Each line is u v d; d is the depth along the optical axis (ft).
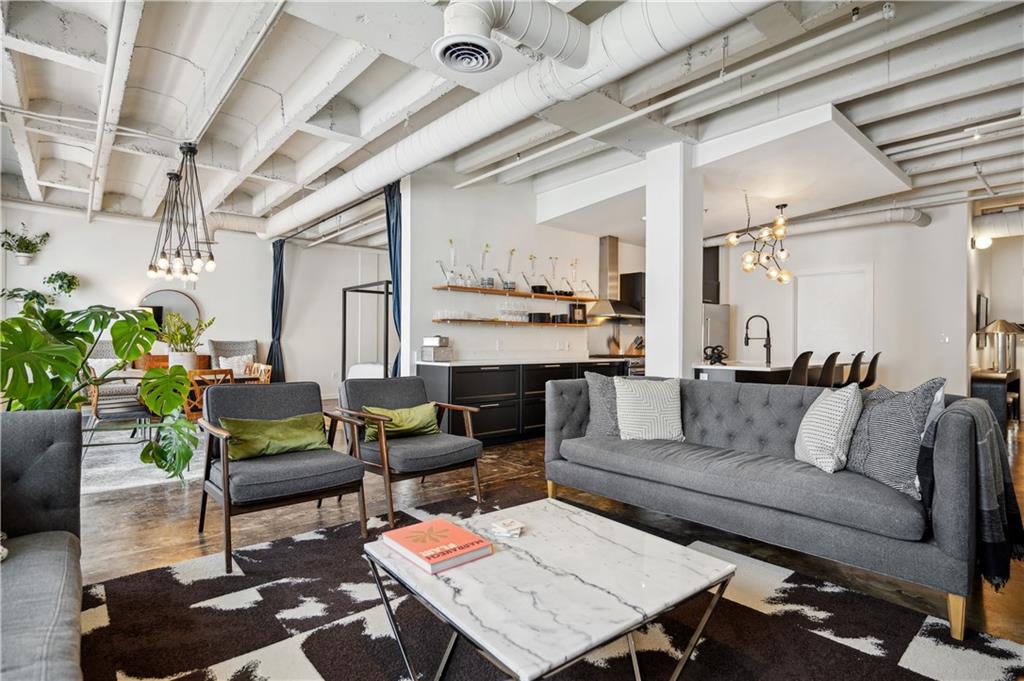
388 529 9.86
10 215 22.20
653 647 6.11
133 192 23.89
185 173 18.43
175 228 25.66
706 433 10.92
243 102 14.49
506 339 20.95
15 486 6.00
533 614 4.52
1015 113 13.84
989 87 11.71
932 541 6.63
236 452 9.23
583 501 11.63
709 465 9.02
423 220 18.49
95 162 16.40
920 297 22.84
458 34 7.44
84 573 7.92
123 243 24.72
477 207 20.04
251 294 28.32
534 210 22.09
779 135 13.47
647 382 11.56
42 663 3.60
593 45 9.30
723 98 12.72
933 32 9.85
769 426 9.98
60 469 6.25
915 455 7.30
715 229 24.08
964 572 6.24
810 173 15.99
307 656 5.90
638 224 22.39
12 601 4.37
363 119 14.83
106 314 8.46
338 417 10.78
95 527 9.86
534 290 21.17
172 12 10.53
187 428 8.92
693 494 9.06
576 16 10.92
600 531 6.47
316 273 30.35
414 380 12.71
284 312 29.09
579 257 24.09
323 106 13.79
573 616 4.49
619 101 12.39
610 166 18.84
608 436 11.32
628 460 9.94
